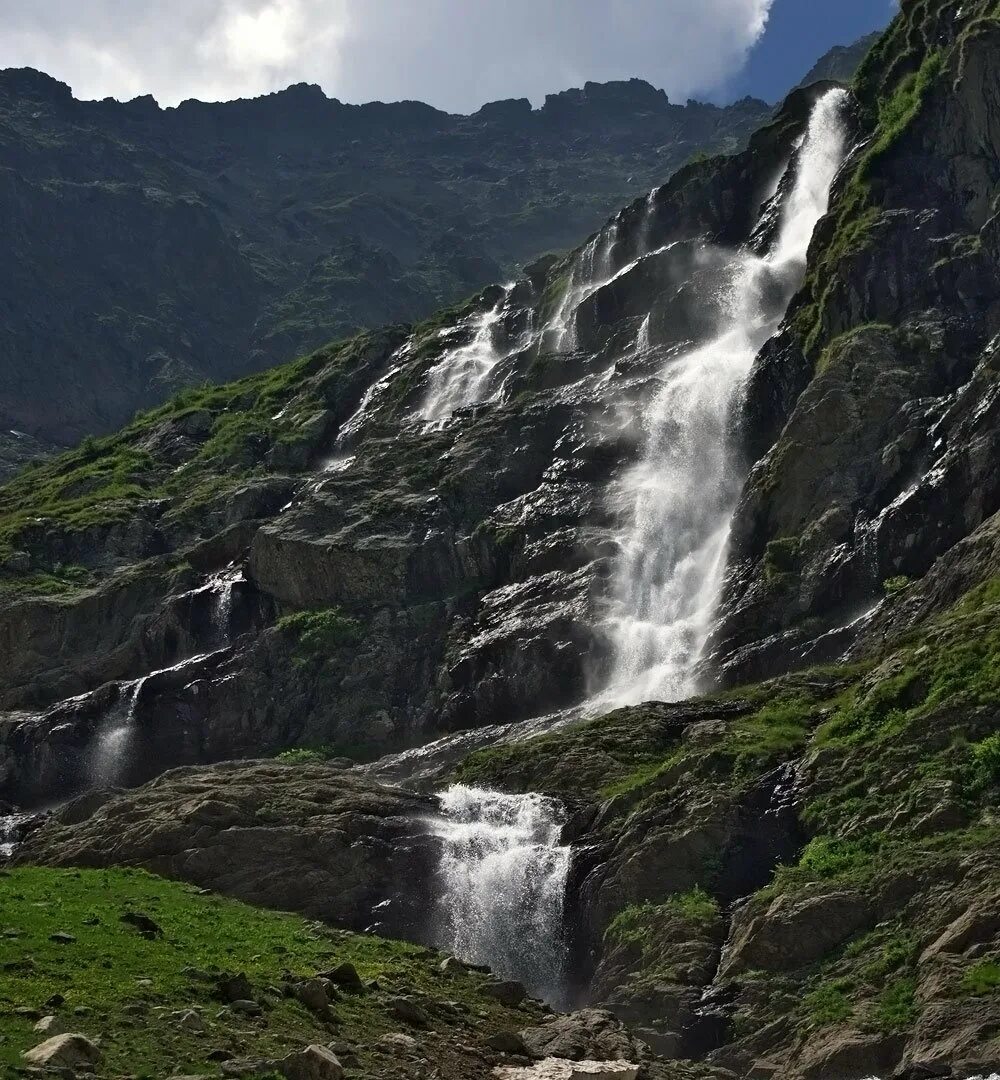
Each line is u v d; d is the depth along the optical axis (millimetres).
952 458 51438
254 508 86062
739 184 88500
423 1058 23891
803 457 56688
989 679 34906
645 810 37281
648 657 58656
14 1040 20359
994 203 62375
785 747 37750
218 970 25938
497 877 38156
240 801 40812
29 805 67562
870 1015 26891
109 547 86062
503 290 106938
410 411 93125
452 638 66250
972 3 71625
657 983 31328
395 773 55781
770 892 32188
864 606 51750
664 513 66125
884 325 60469
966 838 30469
